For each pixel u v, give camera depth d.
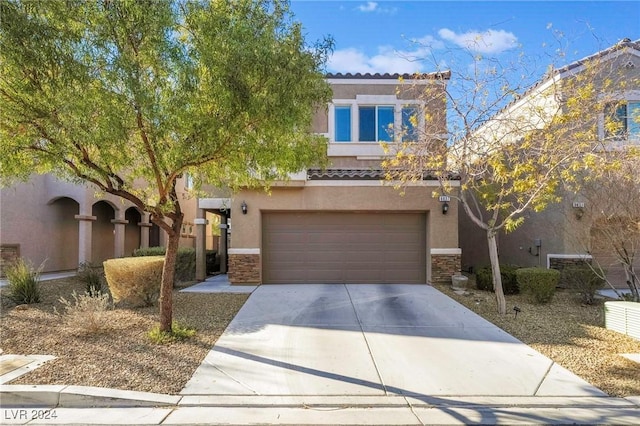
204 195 9.62
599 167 8.46
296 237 13.64
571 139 8.55
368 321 8.93
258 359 6.63
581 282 10.84
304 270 13.60
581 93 8.55
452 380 5.88
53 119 5.84
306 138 8.73
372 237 13.65
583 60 11.58
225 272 18.70
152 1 6.00
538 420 4.80
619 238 9.94
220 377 5.92
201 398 5.29
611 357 6.78
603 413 4.96
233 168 7.43
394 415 4.91
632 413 4.96
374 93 16.66
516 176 8.74
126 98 5.92
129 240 22.97
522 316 9.41
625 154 8.90
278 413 4.93
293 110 6.41
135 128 6.21
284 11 6.65
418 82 12.07
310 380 5.85
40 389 5.29
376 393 5.47
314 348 7.18
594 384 5.76
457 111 9.73
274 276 13.59
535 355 6.87
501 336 7.90
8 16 5.35
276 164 8.12
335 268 13.59
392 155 13.86
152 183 7.98
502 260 16.42
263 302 10.69
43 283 13.40
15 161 6.46
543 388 5.63
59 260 18.23
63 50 5.77
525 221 14.77
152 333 7.54
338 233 13.64
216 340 7.56
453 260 13.20
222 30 6.12
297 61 6.35
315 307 10.15
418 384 5.74
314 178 13.34
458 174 11.83
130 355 6.68
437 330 8.29
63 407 5.13
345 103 16.58
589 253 11.16
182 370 6.14
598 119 9.48
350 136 16.64
